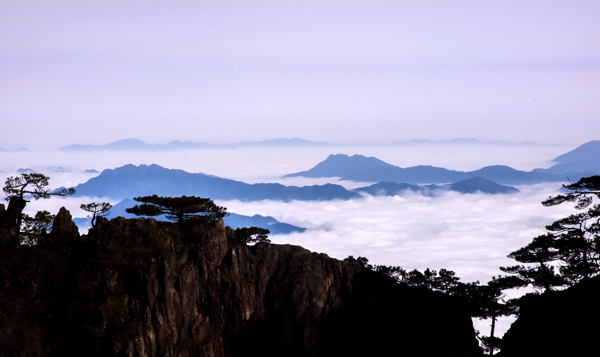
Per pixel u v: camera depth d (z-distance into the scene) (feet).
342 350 269.85
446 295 274.77
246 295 277.44
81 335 249.14
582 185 213.25
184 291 270.05
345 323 276.21
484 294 241.35
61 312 256.93
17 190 272.92
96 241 278.46
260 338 272.92
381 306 278.67
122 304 260.42
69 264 272.92
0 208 272.92
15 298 254.47
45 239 274.16
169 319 261.85
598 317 198.90
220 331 273.33
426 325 268.00
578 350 194.08
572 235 215.72
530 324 220.23
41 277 265.95
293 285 279.69
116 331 252.42
